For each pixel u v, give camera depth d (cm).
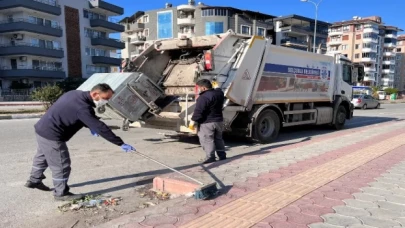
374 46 9306
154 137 964
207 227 323
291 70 962
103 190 468
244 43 810
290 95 968
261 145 859
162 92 761
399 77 10981
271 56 884
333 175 501
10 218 370
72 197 427
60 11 4462
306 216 350
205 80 612
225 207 375
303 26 7481
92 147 809
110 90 413
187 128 739
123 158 683
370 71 9312
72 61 4772
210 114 609
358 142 816
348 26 9475
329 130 1195
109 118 732
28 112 1906
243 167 556
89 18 5050
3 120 1573
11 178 528
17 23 4000
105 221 358
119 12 5409
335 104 1173
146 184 498
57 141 407
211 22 6506
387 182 468
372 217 349
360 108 2930
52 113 402
